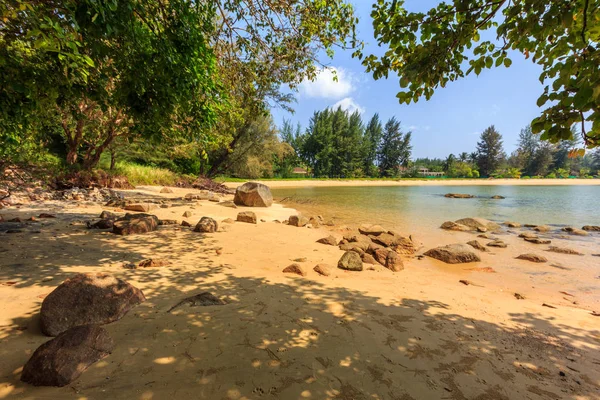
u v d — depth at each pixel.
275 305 3.70
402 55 3.19
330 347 2.77
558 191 36.62
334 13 6.33
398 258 6.45
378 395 2.16
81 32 3.39
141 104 4.82
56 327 2.67
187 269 4.97
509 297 4.82
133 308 3.31
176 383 2.15
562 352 2.93
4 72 3.55
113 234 6.93
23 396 1.92
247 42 6.64
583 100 1.73
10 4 2.51
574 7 1.89
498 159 74.81
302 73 7.30
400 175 73.62
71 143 14.14
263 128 30.78
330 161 64.50
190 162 29.17
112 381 2.12
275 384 2.21
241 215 10.67
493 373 2.49
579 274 6.38
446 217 14.77
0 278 3.81
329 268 5.70
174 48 4.54
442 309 3.92
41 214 8.18
